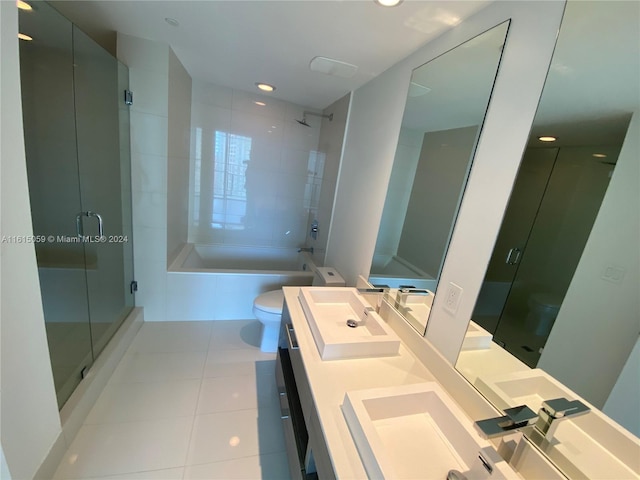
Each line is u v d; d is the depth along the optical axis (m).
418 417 0.96
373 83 1.97
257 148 3.15
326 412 0.91
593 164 0.68
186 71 2.50
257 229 3.43
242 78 2.48
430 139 1.35
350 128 2.36
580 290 0.70
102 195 1.91
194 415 1.67
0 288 0.93
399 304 1.51
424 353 1.24
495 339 0.92
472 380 0.99
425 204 1.35
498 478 0.68
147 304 2.49
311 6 1.23
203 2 1.32
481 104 1.04
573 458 0.67
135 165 2.15
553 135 0.78
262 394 1.89
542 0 0.82
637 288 0.59
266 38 1.60
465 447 0.82
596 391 0.66
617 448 0.62
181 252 2.84
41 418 1.17
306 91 2.55
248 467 1.42
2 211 0.92
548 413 0.71
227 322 2.66
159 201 2.27
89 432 1.47
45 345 1.17
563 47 0.76
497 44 0.98
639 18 0.61
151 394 1.77
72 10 1.56
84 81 1.63
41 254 1.38
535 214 0.82
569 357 0.71
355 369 1.14
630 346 0.60
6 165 0.92
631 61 0.62
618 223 0.63
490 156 0.98
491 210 0.96
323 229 2.93
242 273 2.66
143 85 2.01
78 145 1.64
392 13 1.19
